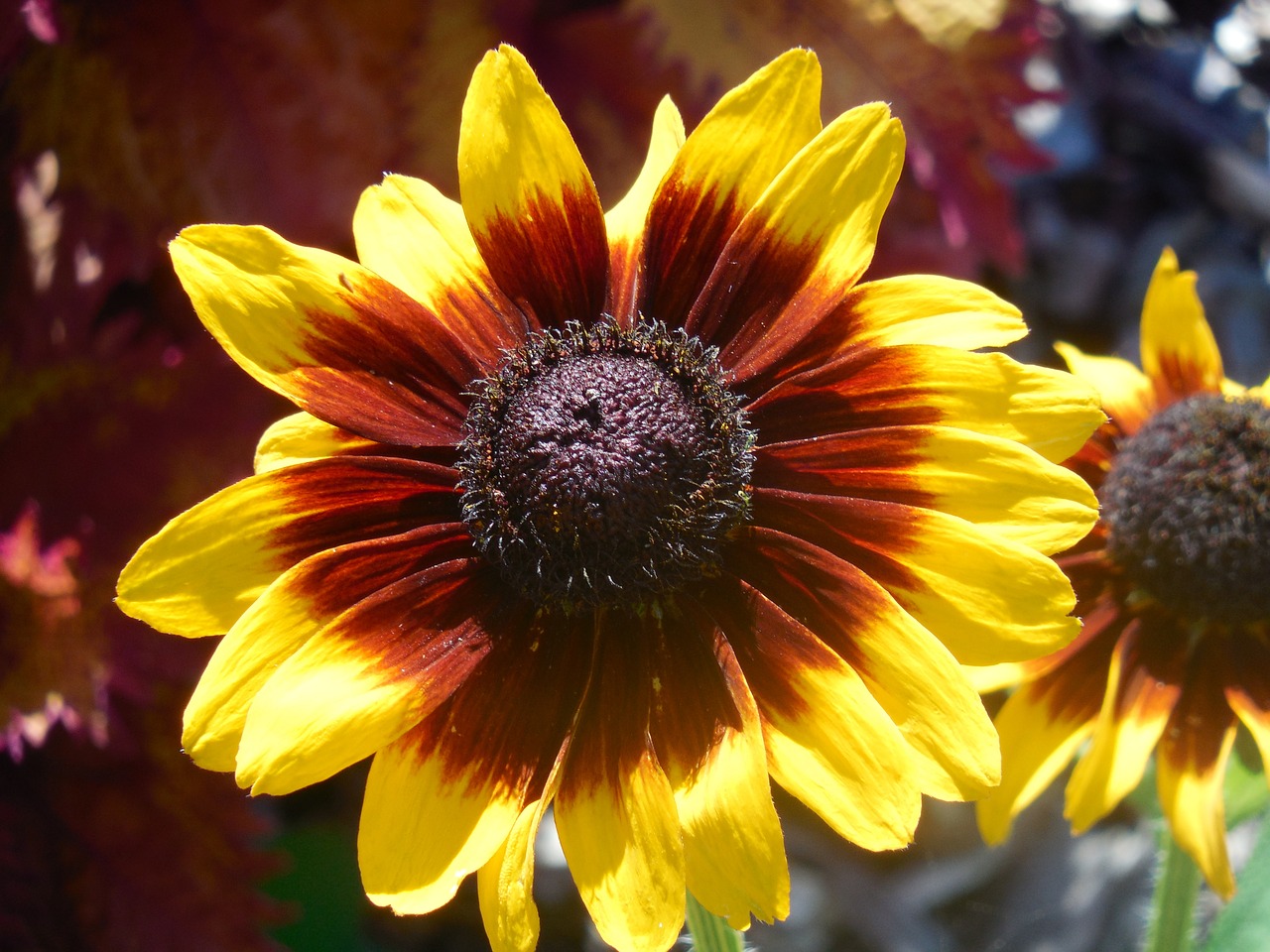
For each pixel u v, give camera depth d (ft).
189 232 0.31
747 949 0.43
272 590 0.30
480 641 0.32
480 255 0.34
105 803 0.59
